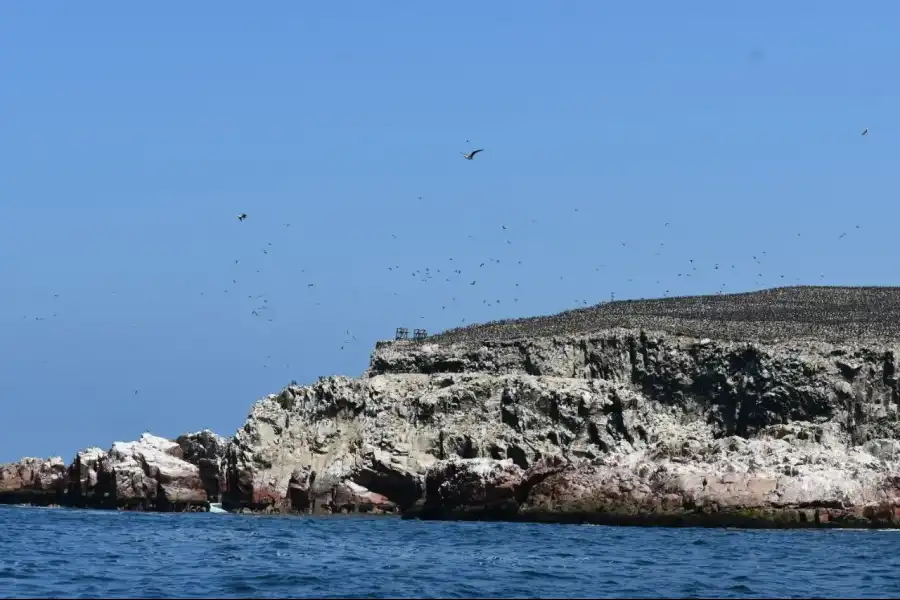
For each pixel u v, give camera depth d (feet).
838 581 457.68
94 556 531.50
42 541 602.44
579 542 586.04
